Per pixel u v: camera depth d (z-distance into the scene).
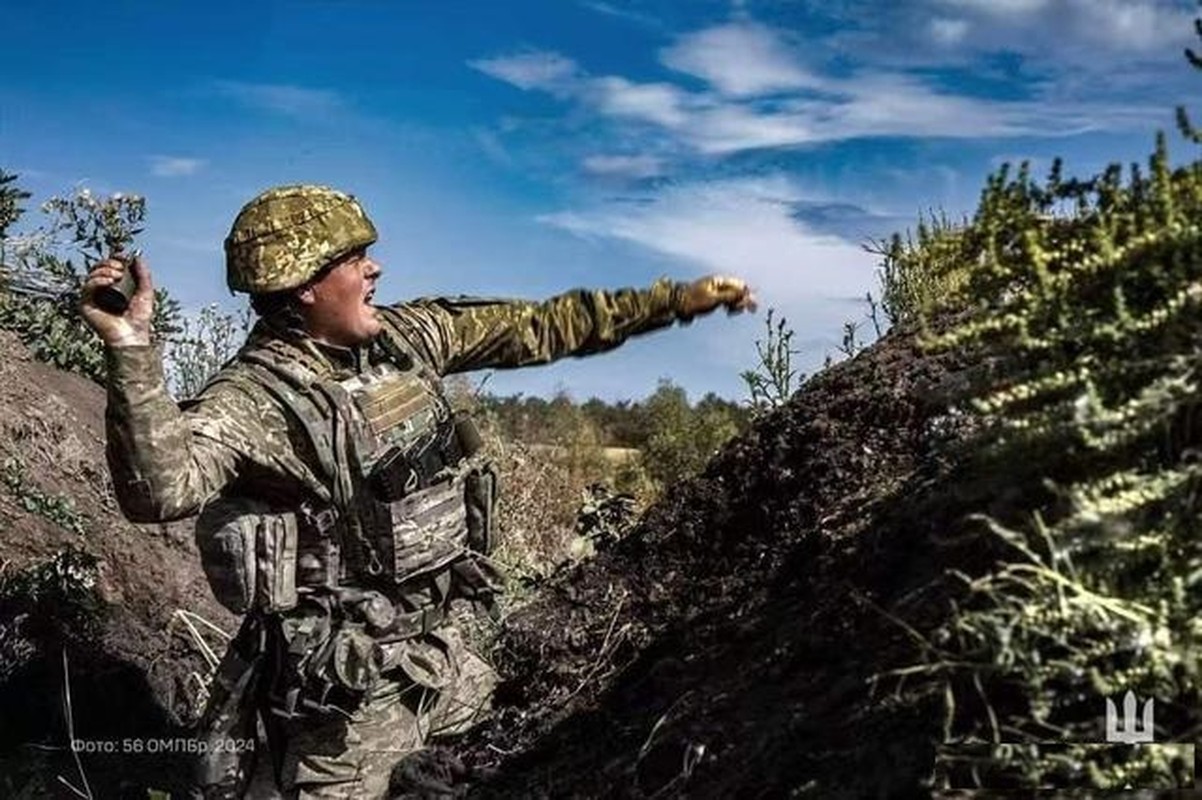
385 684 3.51
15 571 5.52
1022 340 2.01
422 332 3.67
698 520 3.62
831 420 3.49
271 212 3.45
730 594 3.30
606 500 4.47
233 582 3.33
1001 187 2.12
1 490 5.97
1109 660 1.96
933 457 2.99
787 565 3.18
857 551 2.91
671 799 2.62
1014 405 2.09
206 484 3.19
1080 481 2.07
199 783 3.52
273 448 3.33
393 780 3.46
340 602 3.41
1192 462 1.94
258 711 3.54
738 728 2.65
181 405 3.32
